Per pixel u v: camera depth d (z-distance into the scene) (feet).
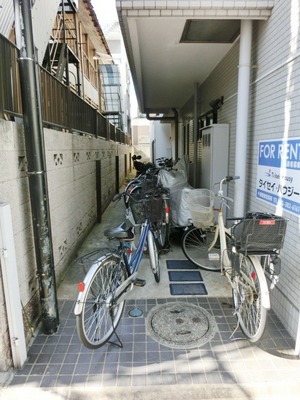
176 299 9.12
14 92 6.91
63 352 6.86
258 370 6.31
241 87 9.96
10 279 5.98
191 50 13.12
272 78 8.48
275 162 8.25
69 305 8.84
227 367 6.40
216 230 10.62
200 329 7.67
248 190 10.44
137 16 8.79
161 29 10.82
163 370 6.34
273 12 8.45
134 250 9.32
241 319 7.52
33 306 7.72
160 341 7.24
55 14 12.67
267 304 6.45
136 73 15.69
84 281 6.43
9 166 6.41
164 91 22.31
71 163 12.30
